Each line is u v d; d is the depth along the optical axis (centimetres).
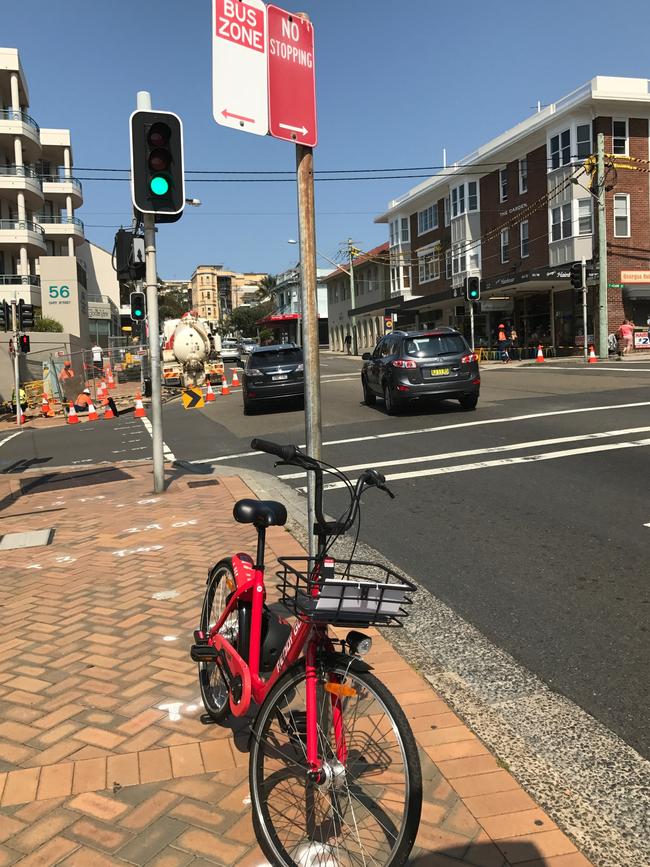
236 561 329
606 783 289
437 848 248
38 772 299
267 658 300
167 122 809
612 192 3378
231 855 248
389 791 226
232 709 298
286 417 1712
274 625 306
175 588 529
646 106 3381
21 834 261
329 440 1276
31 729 336
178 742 321
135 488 973
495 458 978
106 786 289
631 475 824
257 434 1463
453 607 485
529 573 540
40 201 4953
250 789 251
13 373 3131
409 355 1505
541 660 405
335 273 6856
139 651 420
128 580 555
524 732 329
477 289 3012
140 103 823
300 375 1817
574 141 3378
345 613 232
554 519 673
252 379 1814
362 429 1381
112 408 2331
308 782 244
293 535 656
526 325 3953
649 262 3453
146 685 377
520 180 3866
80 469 1222
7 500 954
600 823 263
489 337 4319
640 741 322
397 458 1041
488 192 4188
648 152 3422
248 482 955
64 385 2864
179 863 245
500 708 353
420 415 1516
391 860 221
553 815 266
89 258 6756
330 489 876
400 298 4931
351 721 237
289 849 240
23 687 380
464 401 1544
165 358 2797
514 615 467
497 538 629
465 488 819
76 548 664
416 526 682
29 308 2311
